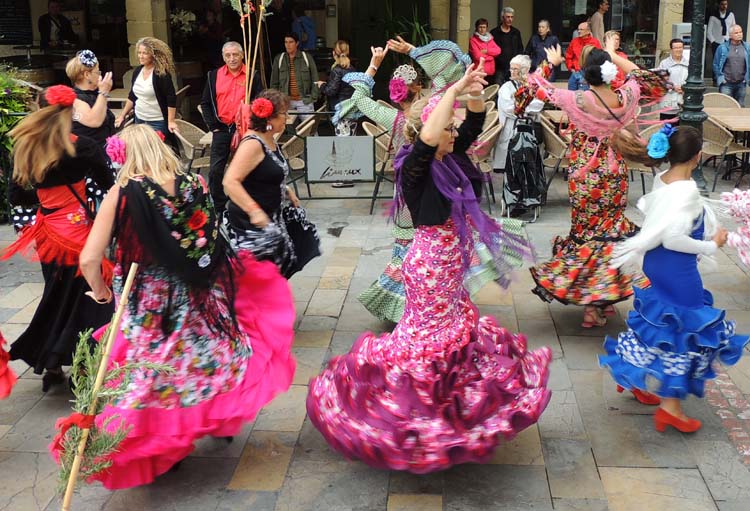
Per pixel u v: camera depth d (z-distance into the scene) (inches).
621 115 204.7
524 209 318.7
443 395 142.3
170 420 141.7
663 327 160.1
